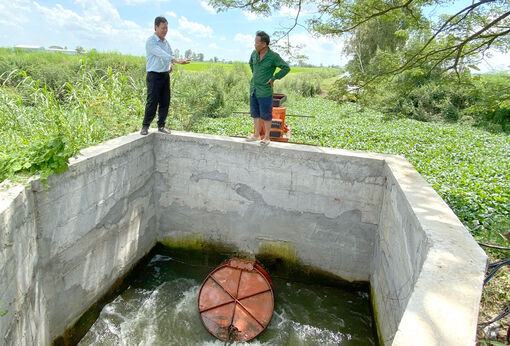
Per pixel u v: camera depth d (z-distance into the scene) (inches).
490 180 320.8
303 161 233.1
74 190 175.9
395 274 167.5
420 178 185.5
